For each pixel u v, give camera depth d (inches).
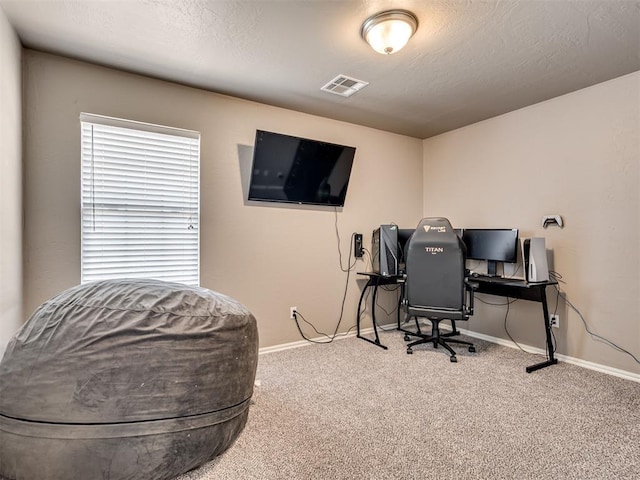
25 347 53.9
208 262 113.8
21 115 84.8
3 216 71.2
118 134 99.8
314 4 70.4
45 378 50.9
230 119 117.4
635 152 100.3
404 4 70.4
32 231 88.2
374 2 69.9
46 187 89.8
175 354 55.8
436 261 114.7
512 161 132.3
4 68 71.7
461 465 62.3
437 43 84.6
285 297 129.6
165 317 58.4
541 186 122.9
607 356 105.8
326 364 112.4
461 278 112.7
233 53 89.7
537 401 86.7
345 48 87.4
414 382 98.2
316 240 137.3
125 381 52.1
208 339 59.7
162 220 106.9
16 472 50.2
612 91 104.7
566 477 59.2
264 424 75.7
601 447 67.6
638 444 68.5
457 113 134.4
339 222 143.3
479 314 144.9
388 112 133.1
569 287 115.1
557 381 98.9
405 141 163.9
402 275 134.8
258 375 103.2
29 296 88.1
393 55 90.3
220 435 60.5
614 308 104.6
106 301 58.9
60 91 91.4
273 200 124.3
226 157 117.0
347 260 145.6
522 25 77.2
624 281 102.6
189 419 56.0
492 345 133.4
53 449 49.5
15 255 79.4
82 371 51.2
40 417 49.9
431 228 115.5
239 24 77.2
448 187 157.9
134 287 63.9
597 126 108.1
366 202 151.0
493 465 62.3
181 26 77.9
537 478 59.0
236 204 119.2
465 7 71.2
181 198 109.8
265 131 117.7
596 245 108.7
